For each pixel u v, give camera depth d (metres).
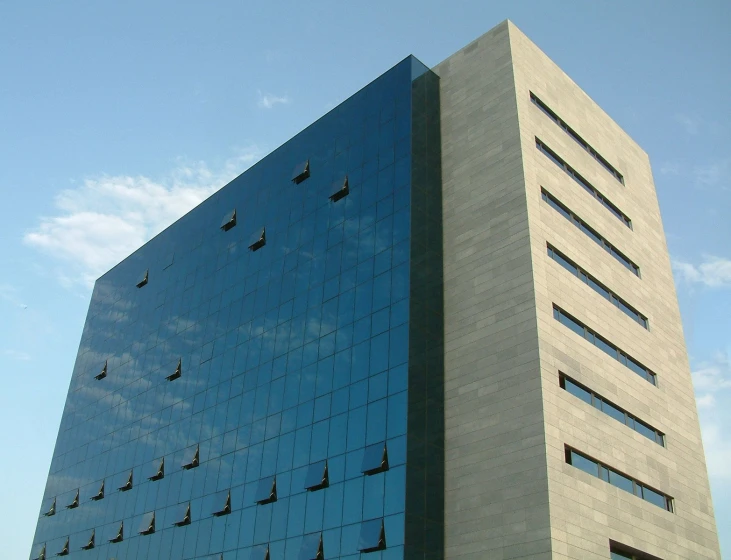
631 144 68.31
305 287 59.16
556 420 43.78
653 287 61.22
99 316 90.44
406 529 42.44
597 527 43.22
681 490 52.56
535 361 44.72
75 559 72.81
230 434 60.34
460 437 46.47
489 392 46.19
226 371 64.25
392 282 51.00
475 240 51.62
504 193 51.41
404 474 43.94
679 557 49.25
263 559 51.00
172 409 69.12
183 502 62.12
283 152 69.50
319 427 51.66
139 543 65.06
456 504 44.81
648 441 51.56
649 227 64.94
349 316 53.41
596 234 57.03
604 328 52.38
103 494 73.56
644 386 53.94
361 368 50.31
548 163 54.31
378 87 60.84
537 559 39.88
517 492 42.28
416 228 52.09
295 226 63.44
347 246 56.56
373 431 47.22
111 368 82.62
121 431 75.38
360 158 59.38
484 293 49.34
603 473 46.03
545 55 60.25
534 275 47.25
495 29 58.34
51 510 80.88
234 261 69.88
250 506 54.72
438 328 50.19
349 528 45.75
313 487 49.81
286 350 58.22
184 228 80.81
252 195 71.50
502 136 53.59
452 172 55.72
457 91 58.81
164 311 77.56
